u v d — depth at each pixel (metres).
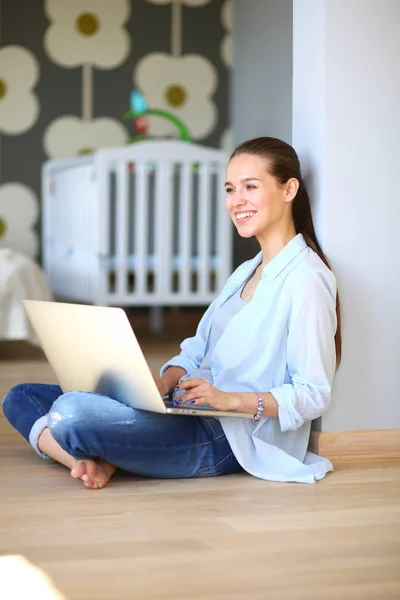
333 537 1.64
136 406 1.98
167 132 5.90
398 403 2.32
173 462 2.02
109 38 5.82
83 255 4.92
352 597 1.35
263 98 5.45
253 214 2.09
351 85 2.25
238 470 2.14
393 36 2.27
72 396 1.96
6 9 5.66
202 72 5.95
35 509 1.81
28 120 5.75
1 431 2.64
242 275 2.21
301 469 2.06
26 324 4.24
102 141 5.84
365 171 2.28
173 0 5.88
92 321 1.92
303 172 2.34
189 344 2.29
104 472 2.00
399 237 2.31
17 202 5.78
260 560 1.51
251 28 5.61
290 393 2.00
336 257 2.27
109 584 1.39
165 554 1.53
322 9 2.23
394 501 1.89
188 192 4.84
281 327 2.05
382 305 2.30
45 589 1.37
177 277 5.34
